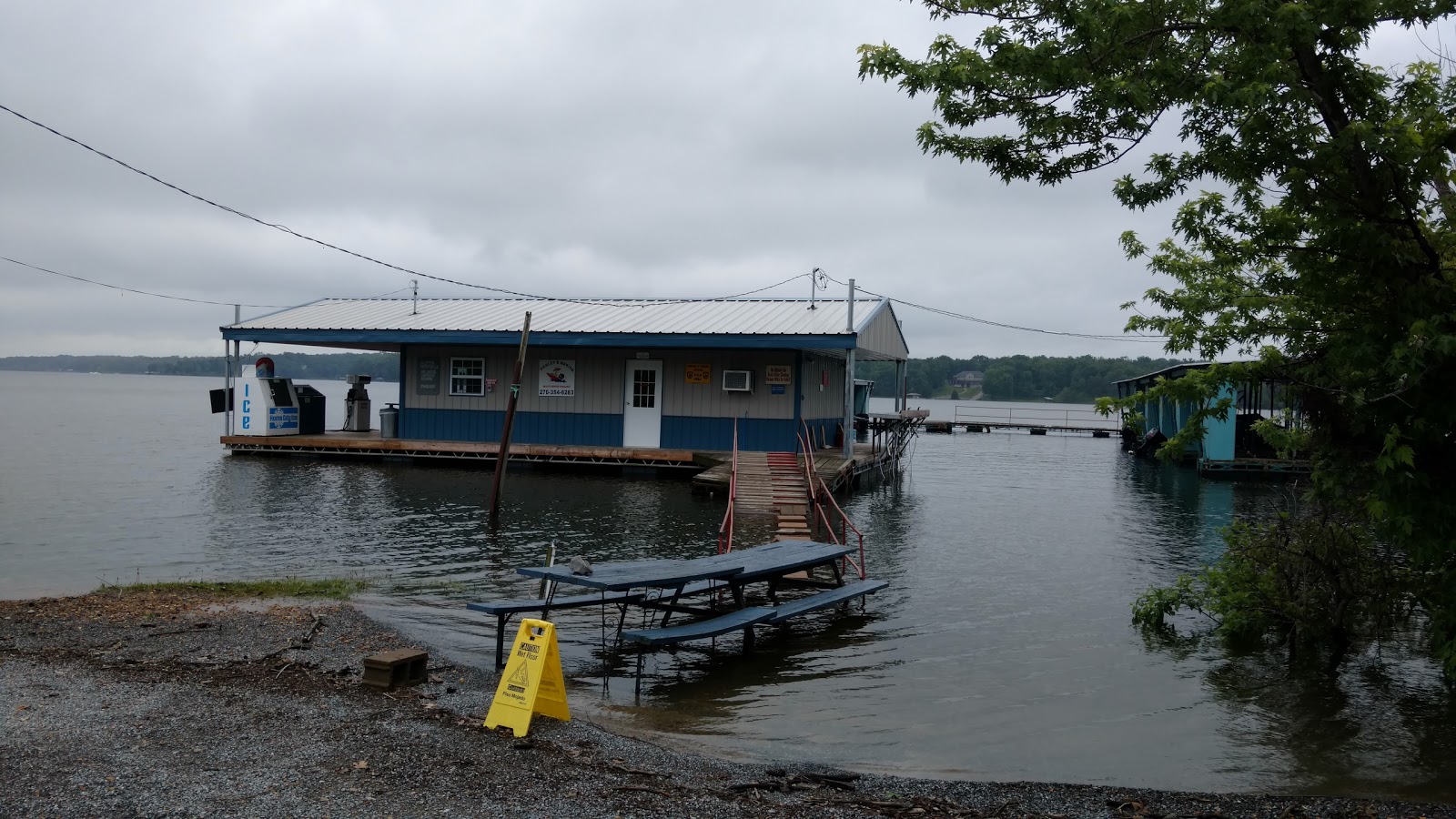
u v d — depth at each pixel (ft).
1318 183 25.12
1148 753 24.14
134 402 301.63
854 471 78.28
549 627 23.77
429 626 33.58
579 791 19.48
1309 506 35.01
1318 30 23.18
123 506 60.44
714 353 82.64
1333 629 33.47
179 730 21.43
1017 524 64.54
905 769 22.76
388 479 76.02
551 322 85.87
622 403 84.74
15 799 17.34
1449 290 24.25
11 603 33.78
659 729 24.79
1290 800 21.33
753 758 23.02
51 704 22.72
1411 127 23.68
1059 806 20.62
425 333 83.97
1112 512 71.67
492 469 83.71
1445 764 23.71
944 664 31.27
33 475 77.10
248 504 61.67
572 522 56.39
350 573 41.75
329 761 20.07
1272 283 29.76
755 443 81.66
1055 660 32.04
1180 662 31.99
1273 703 27.99
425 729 22.47
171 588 37.60
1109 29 24.52
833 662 31.40
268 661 27.76
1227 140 25.59
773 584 39.73
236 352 93.71
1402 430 25.14
